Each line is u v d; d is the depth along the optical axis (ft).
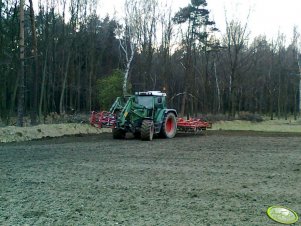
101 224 17.93
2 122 71.87
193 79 130.62
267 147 47.62
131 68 115.14
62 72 111.55
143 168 31.96
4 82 80.89
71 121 77.00
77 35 110.32
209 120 104.78
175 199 22.27
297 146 49.21
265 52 170.81
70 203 21.36
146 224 17.93
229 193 23.66
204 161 35.83
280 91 166.71
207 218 18.85
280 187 25.31
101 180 27.17
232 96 125.59
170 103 133.59
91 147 46.19
